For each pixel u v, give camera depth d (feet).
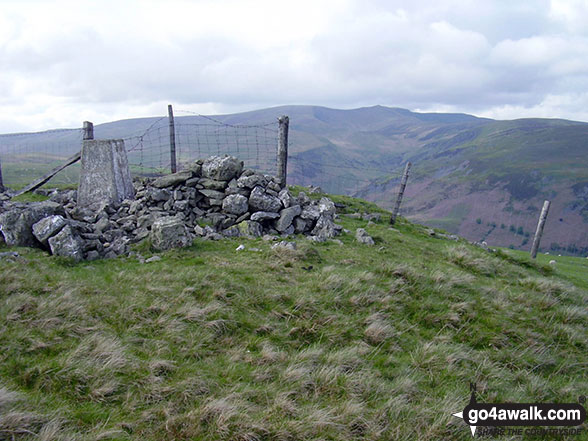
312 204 67.62
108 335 27.20
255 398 23.41
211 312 31.42
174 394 22.47
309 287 38.19
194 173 63.93
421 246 61.77
